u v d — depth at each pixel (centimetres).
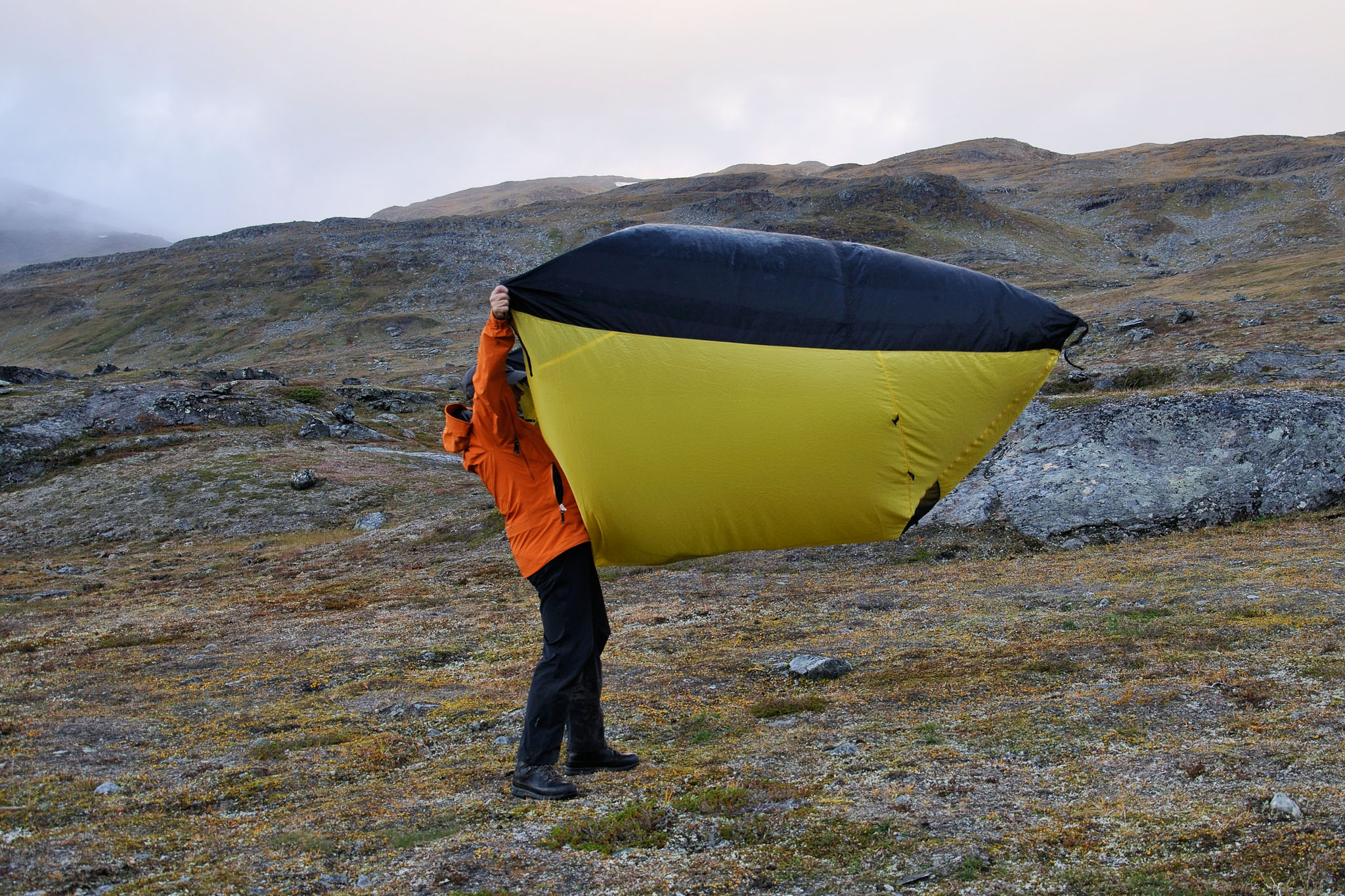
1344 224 12744
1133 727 544
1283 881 309
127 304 15612
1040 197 18125
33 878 384
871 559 1617
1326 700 558
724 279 423
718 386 407
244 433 4703
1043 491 1753
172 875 385
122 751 690
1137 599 1034
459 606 1531
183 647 1293
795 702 685
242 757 653
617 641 1071
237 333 13662
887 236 14775
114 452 4334
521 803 456
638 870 358
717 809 429
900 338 424
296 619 1510
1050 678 704
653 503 413
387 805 479
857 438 412
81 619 1730
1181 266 12362
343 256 16600
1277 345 3712
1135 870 329
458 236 17688
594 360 410
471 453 449
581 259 420
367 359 10475
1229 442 1758
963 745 534
